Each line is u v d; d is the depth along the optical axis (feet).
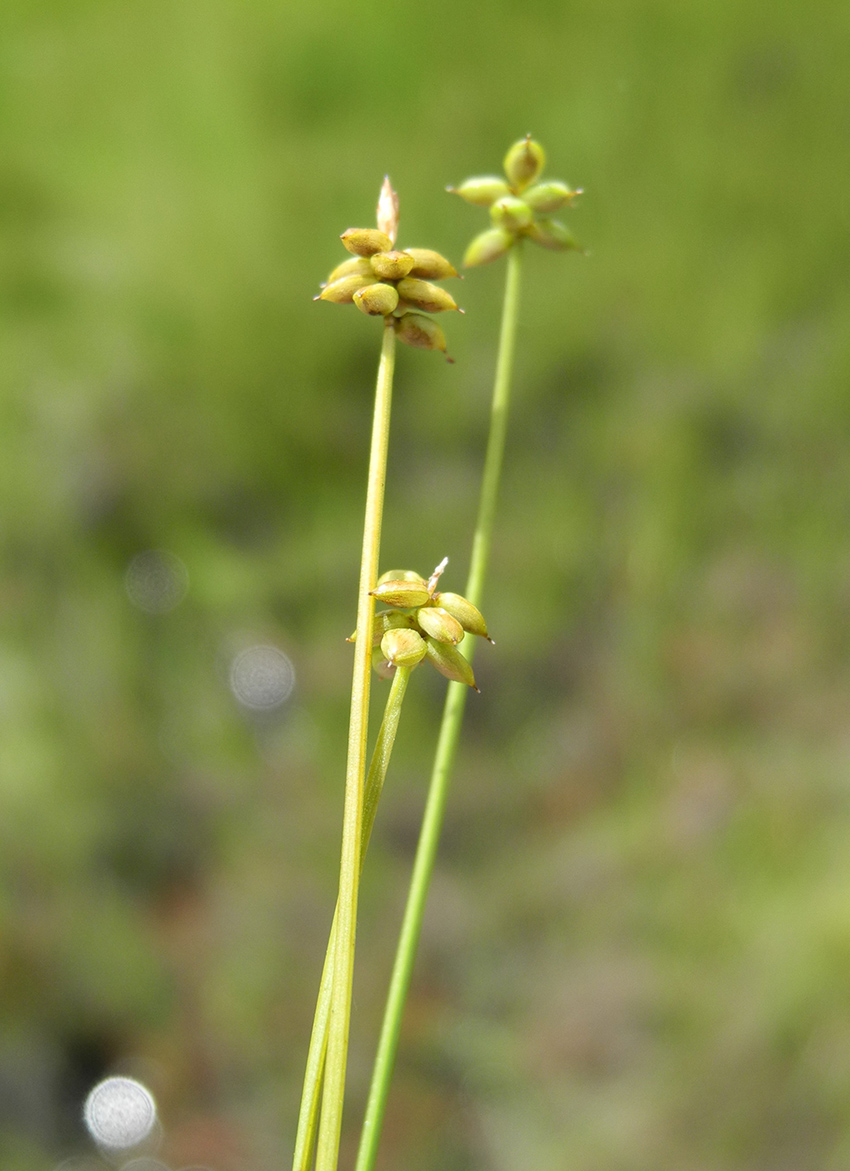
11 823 2.47
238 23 3.98
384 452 0.56
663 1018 1.99
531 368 3.38
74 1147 2.00
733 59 3.74
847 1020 1.81
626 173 3.66
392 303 0.56
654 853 2.29
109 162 3.84
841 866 2.05
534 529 3.06
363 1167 0.59
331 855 2.51
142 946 2.31
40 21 4.04
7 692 2.76
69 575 3.13
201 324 3.51
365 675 0.55
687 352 3.28
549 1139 1.87
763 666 2.57
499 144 3.77
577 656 2.81
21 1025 2.11
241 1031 2.16
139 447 3.32
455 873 2.44
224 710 2.90
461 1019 2.13
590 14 3.89
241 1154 1.97
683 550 2.88
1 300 3.56
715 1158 1.76
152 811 2.60
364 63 3.91
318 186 3.73
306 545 3.22
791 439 2.99
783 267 3.34
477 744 2.72
